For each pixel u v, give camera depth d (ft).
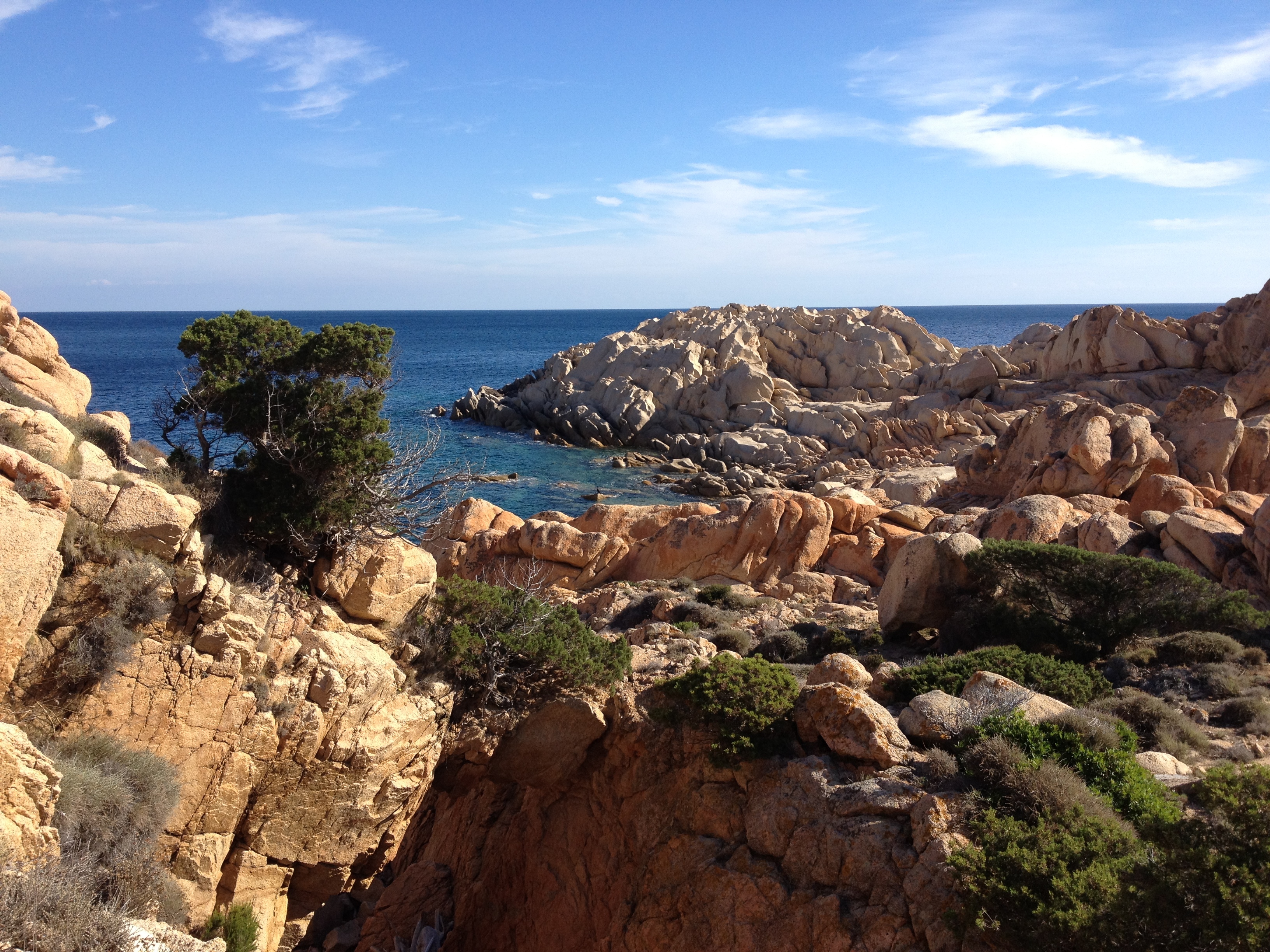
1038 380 256.73
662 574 116.37
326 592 55.47
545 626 62.95
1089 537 94.99
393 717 53.47
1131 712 54.85
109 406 266.57
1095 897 33.22
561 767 63.00
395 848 57.98
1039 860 35.76
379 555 56.70
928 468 203.31
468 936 70.28
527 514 201.36
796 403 292.81
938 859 40.16
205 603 46.14
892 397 295.69
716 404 294.66
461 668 58.34
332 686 50.03
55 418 47.96
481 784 74.74
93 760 40.91
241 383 54.13
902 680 60.49
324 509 53.47
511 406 326.44
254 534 54.24
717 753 52.13
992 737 46.14
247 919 46.91
